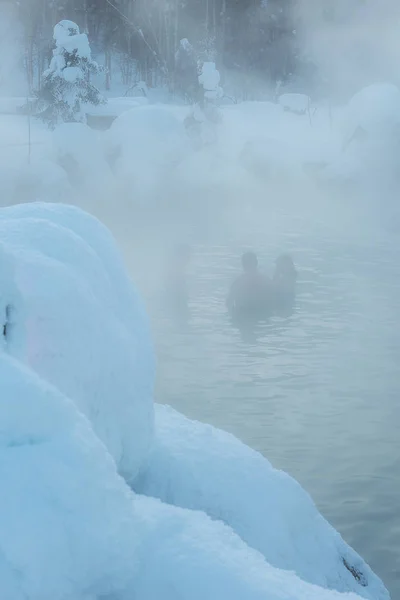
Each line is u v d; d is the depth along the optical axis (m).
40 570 1.58
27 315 2.38
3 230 2.74
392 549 4.82
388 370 8.23
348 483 5.69
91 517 1.67
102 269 2.99
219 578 1.89
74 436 1.72
